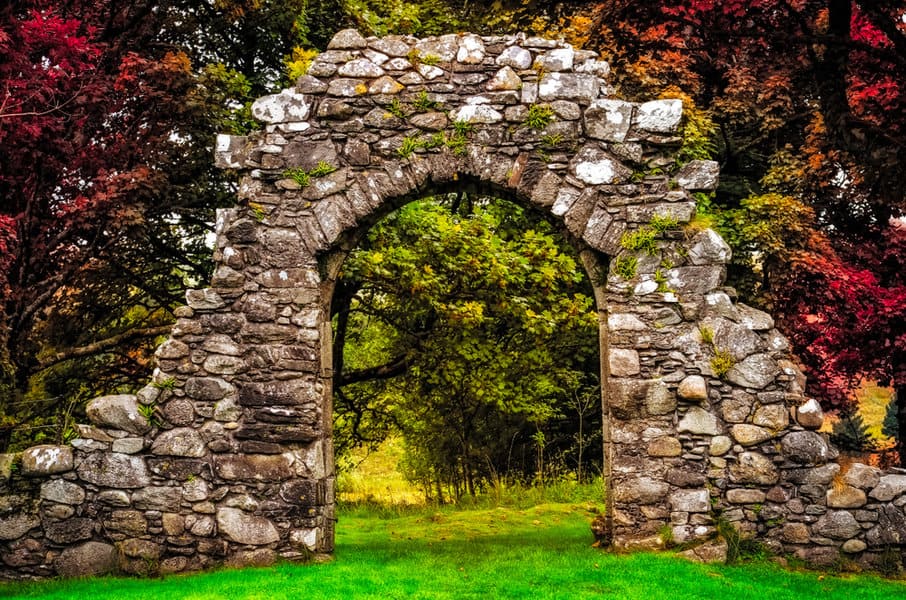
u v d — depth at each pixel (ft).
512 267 39.68
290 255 27.43
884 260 42.24
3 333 29.86
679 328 26.50
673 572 23.39
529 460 56.44
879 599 21.70
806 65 36.50
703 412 26.20
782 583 23.08
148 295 44.16
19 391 34.01
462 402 50.21
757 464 25.91
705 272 26.61
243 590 22.33
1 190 33.45
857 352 39.22
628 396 26.35
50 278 34.37
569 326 41.65
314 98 27.94
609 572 23.41
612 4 32.86
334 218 27.40
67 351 36.99
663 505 25.95
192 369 27.07
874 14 29.50
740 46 35.17
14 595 23.63
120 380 44.62
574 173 27.09
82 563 26.04
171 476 26.55
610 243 26.89
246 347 27.12
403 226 38.37
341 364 43.68
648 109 27.09
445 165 27.27
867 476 25.58
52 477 26.40
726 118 48.52
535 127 27.20
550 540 30.99
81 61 32.01
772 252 39.91
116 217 33.22
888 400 86.84
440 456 54.13
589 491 44.37
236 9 38.04
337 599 21.24
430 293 38.27
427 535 33.60
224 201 40.16
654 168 26.96
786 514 25.68
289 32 41.04
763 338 26.55
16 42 28.58
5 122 29.27
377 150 27.58
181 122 37.32
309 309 27.22
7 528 26.05
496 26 44.47
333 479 27.99
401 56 27.91
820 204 45.96
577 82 27.35
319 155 27.66
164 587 23.54
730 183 50.39
